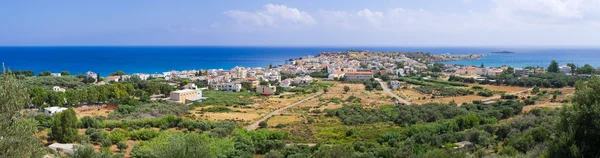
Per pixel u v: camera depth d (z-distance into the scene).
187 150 40.25
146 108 117.00
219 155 58.09
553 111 82.06
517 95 145.62
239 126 96.25
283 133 82.12
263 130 85.62
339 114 114.44
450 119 93.88
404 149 59.88
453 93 158.25
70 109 69.44
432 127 81.25
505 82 185.00
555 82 168.50
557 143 30.67
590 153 28.66
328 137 83.44
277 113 121.81
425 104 125.31
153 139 69.69
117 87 143.62
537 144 51.56
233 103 140.62
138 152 60.91
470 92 159.88
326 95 164.00
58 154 50.25
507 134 70.25
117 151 65.12
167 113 113.62
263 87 175.38
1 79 26.91
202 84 197.88
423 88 178.00
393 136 76.62
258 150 68.56
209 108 127.94
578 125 29.67
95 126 82.81
